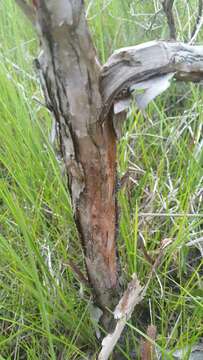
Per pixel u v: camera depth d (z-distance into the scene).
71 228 0.53
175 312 0.49
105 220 0.38
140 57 0.30
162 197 0.56
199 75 0.31
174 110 0.70
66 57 0.28
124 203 0.50
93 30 0.73
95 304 0.45
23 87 0.64
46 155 0.59
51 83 0.30
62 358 0.47
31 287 0.44
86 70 0.29
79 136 0.32
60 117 0.32
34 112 0.61
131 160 0.62
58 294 0.49
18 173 0.52
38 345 0.47
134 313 0.49
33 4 0.26
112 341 0.41
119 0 0.77
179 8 0.76
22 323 0.47
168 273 0.53
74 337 0.45
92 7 0.80
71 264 0.44
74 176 0.35
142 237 0.49
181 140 0.63
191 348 0.45
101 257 0.41
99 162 0.34
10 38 0.75
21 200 0.57
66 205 0.52
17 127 0.58
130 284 0.41
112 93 0.31
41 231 0.55
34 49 0.76
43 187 0.53
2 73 0.63
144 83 0.30
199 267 0.50
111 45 0.72
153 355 0.43
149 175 0.59
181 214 0.51
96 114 0.31
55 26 0.26
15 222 0.55
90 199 0.37
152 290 0.49
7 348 0.48
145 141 0.65
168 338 0.46
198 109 0.64
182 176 0.58
